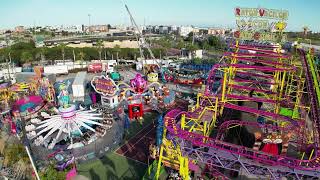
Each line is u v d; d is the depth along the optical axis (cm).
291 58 8231
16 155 6062
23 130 7125
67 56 19625
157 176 5053
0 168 5791
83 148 6762
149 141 7162
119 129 7888
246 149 4022
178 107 9619
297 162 3822
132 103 8994
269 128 6038
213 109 6719
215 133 6625
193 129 5750
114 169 5888
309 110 7069
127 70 16575
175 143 4700
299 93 7862
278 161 3841
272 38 8394
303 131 6072
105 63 16075
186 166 4462
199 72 14400
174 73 14075
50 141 6919
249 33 8462
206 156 4256
